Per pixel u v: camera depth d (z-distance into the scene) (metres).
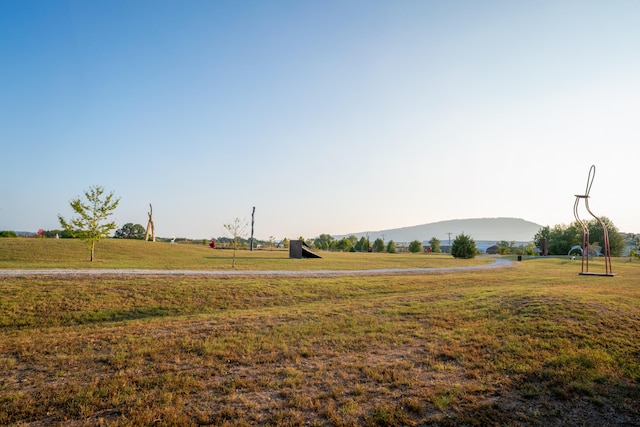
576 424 5.24
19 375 6.51
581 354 7.47
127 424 4.91
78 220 24.83
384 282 18.52
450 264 34.34
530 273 25.03
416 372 6.82
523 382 6.42
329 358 7.53
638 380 6.57
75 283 14.13
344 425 5.01
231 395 5.81
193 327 9.62
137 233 63.50
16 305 11.56
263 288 15.62
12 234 43.72
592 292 13.07
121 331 9.24
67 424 4.98
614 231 69.62
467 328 9.35
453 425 5.11
